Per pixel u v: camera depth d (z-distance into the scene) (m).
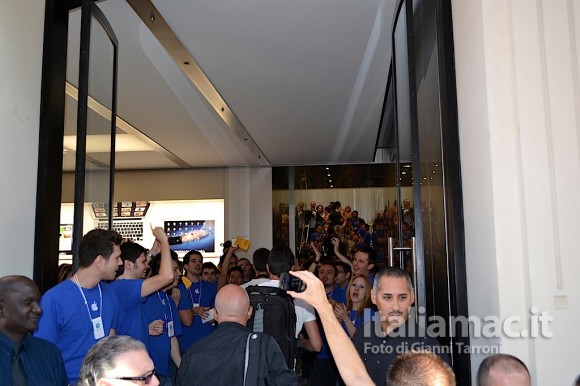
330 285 5.09
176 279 4.64
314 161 12.49
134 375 1.58
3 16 3.38
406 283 2.53
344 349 1.84
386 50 6.22
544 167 2.76
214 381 2.41
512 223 2.80
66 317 2.86
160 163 12.73
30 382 2.22
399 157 4.32
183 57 6.41
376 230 14.80
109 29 4.41
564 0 2.85
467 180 3.19
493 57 2.90
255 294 3.35
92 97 4.20
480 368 1.81
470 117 3.13
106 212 4.30
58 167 3.86
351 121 9.05
